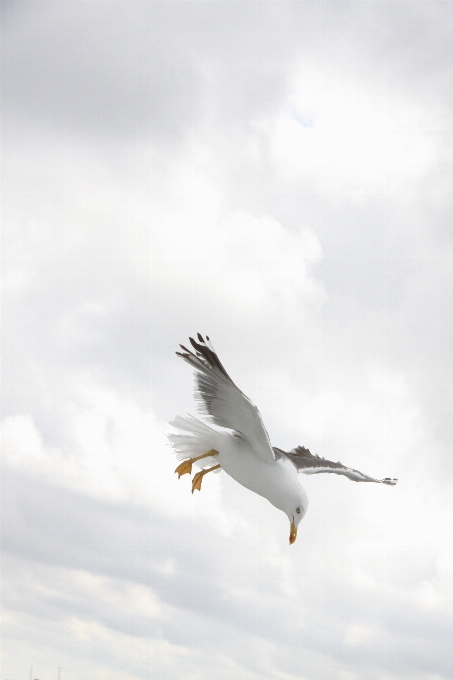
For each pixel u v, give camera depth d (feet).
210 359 18.22
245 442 19.99
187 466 20.77
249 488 20.31
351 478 24.44
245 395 17.84
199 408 19.42
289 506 19.71
